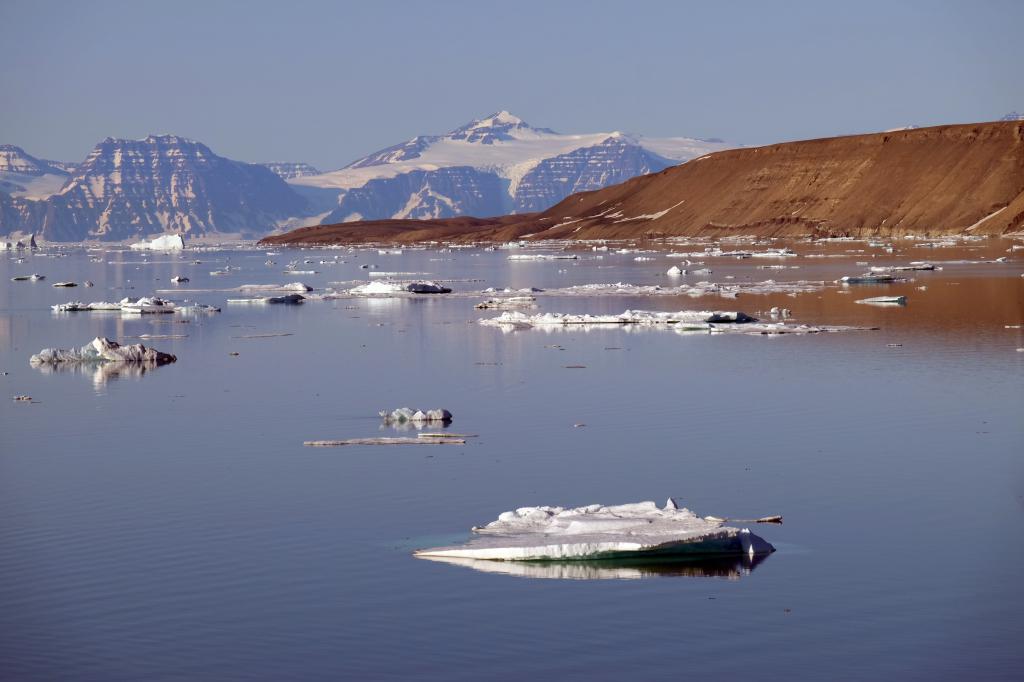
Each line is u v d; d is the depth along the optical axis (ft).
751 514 131.03
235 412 198.18
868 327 302.04
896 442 165.17
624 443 167.02
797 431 173.47
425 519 131.03
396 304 422.82
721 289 449.06
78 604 106.93
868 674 90.94
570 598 105.91
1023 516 128.47
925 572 111.55
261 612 104.27
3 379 239.09
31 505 139.64
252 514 134.10
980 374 221.46
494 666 93.15
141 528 129.49
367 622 101.76
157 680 91.66
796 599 105.40
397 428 181.57
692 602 104.94
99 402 209.97
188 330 337.52
